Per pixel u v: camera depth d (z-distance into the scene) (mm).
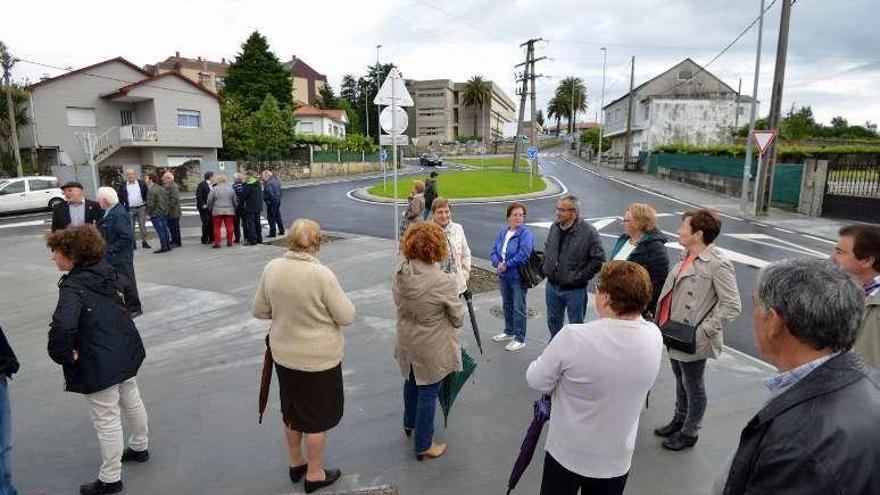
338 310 3158
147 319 6773
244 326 6504
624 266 2236
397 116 8586
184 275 9188
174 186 11828
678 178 32500
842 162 16891
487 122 103750
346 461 3607
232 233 12000
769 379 1382
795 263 1368
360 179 38469
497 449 3738
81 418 4281
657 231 4047
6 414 3084
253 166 34938
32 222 17625
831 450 1089
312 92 82312
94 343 3104
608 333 2170
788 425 1175
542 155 77250
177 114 34438
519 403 4414
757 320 1412
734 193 24047
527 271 5426
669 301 3680
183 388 4770
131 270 6922
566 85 100562
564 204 4785
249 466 3566
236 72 44625
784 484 1135
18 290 8461
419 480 3377
